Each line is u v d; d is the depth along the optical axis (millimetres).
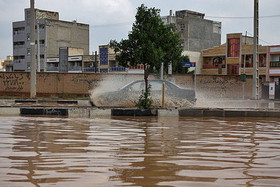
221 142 5742
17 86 25484
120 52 12398
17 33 71812
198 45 65062
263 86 31188
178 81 28047
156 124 8406
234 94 30547
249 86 31203
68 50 65500
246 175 3625
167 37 11922
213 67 56781
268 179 3477
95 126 7840
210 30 67062
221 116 10953
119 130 7152
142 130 7191
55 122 8641
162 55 11523
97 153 4711
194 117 10641
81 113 10836
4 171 3715
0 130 7016
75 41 72938
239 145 5465
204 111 11000
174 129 7426
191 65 23250
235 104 19172
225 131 7195
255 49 23078
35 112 10992
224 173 3699
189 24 63531
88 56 62344
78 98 23188
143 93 11977
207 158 4461
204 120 9625
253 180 3430
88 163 4105
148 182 3314
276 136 6516
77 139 5898
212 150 5016
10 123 8336
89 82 25781
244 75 26062
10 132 6715
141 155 4605
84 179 3408
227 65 54938
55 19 71688
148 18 12055
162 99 12242
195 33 64625
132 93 13273
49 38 68438
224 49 55125
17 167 3889
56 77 25750
